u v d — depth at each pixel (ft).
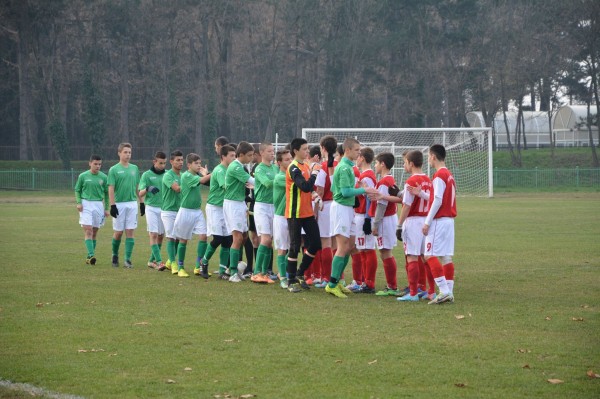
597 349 47.80
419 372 42.75
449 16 418.72
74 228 147.23
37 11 368.27
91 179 92.63
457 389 39.65
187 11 398.62
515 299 66.49
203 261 81.20
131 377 41.93
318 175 75.15
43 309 61.57
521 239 119.85
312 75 428.97
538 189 313.53
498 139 445.78
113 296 68.23
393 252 107.14
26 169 366.02
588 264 89.81
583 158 380.58
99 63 415.85
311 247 71.87
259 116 437.58
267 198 77.51
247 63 424.05
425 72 415.85
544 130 447.01
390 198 67.77
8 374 42.52
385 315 59.36
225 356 46.26
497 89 399.44
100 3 382.01
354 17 415.44
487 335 51.78
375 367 43.78
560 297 67.36
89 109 384.27
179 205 85.61
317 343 49.49
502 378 41.55
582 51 388.57
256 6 422.41
